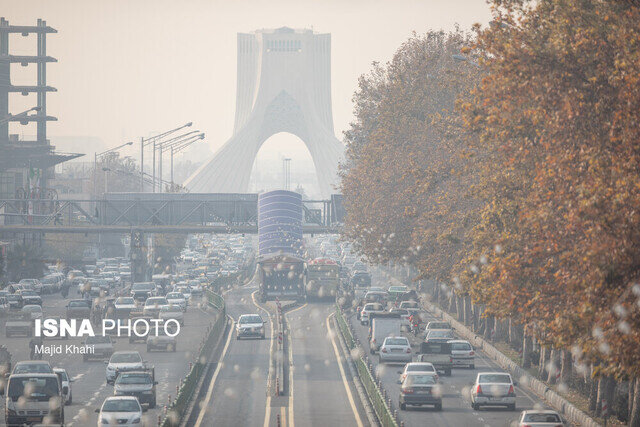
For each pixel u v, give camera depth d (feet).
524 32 317.63
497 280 346.33
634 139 259.60
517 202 368.48
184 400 414.62
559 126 288.51
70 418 401.49
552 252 300.20
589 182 267.59
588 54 288.10
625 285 248.11
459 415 413.18
